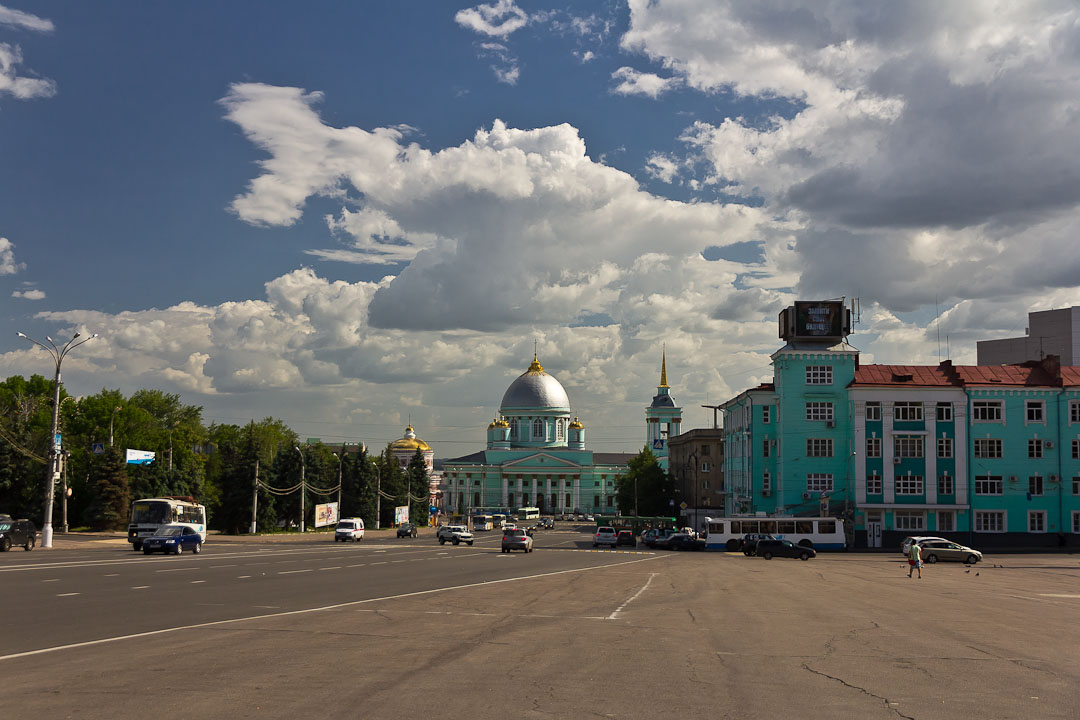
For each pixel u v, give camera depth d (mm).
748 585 38938
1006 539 83688
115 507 95688
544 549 81812
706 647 18625
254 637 18734
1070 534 83562
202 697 12625
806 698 13398
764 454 91000
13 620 21250
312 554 60750
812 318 89438
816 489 87312
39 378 112000
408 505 161125
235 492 109438
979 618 26250
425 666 15430
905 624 24094
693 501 133375
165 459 113938
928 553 64688
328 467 144375
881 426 85625
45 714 11539
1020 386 84688
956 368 87750
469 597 29391
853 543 84688
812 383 88375
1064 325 109500
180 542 56781
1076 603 32781
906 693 13953
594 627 21734
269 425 157375
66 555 52688
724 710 12430
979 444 84812
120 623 20922
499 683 14000
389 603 26734
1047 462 84188
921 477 84875
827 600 31781
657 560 63125
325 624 21141
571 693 13352
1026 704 13242
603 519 139000
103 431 109312
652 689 13805
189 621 21438
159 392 145875
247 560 50500
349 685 13609
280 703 12305
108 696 12633
